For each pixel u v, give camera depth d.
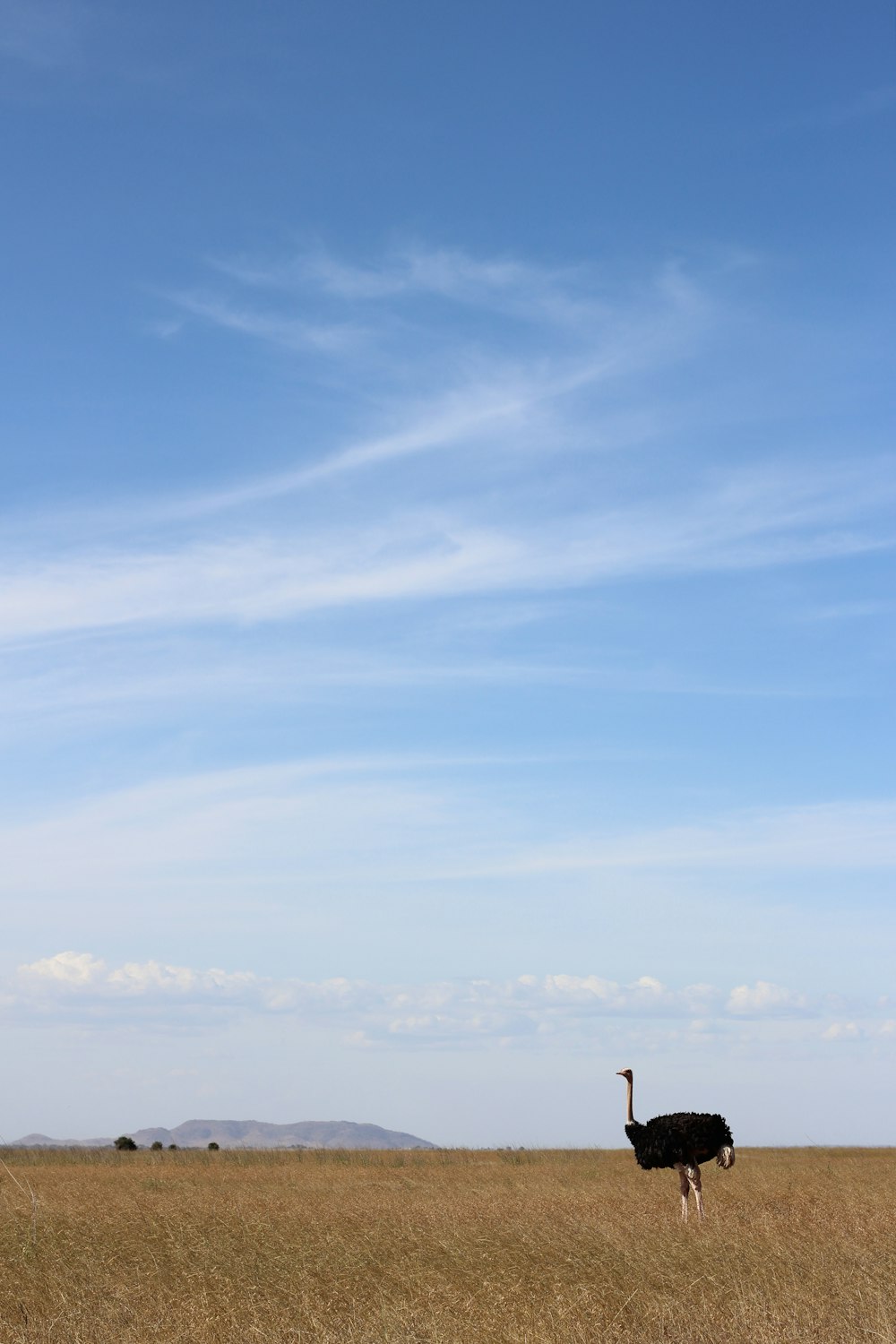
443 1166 41.19
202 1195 22.97
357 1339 10.83
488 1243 15.29
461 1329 11.02
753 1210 19.97
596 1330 11.01
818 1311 11.47
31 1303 12.69
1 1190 23.59
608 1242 15.02
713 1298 12.16
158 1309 12.04
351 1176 33.00
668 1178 30.38
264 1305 12.20
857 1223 17.08
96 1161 45.12
